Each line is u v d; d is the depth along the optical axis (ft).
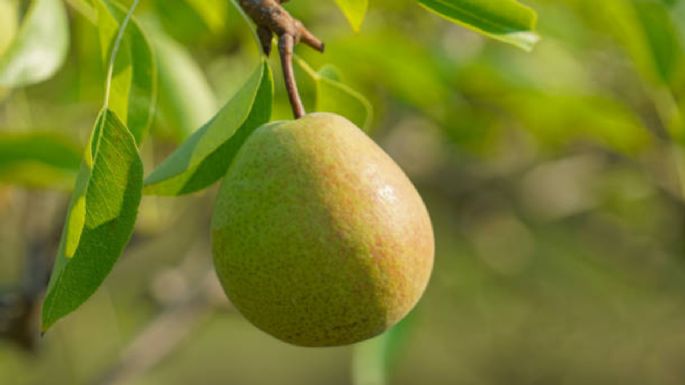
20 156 9.82
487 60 12.94
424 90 12.32
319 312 6.19
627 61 15.81
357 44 11.74
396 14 13.96
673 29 10.25
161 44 9.55
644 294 24.00
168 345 13.33
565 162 19.67
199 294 13.47
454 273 22.53
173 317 13.39
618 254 21.84
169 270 15.16
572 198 20.35
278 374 37.17
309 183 6.15
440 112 14.12
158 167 6.61
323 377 37.17
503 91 13.79
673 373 25.38
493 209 20.30
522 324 23.97
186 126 9.46
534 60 13.37
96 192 5.76
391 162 6.55
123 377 13.01
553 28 12.87
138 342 13.21
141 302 17.22
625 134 13.47
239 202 6.23
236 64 12.59
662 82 10.68
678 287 21.97
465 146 15.30
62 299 5.73
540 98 13.19
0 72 7.61
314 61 11.85
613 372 26.43
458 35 13.93
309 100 11.14
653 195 19.84
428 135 16.87
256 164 6.27
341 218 6.12
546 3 12.90
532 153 19.12
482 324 24.88
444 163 18.92
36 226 11.97
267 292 6.17
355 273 6.13
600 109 13.23
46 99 12.89
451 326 26.32
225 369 36.76
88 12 8.40
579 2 13.15
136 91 7.38
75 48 11.64
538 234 22.18
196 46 12.49
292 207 6.10
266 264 6.11
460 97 13.84
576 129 14.65
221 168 6.98
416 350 35.60
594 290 23.97
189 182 6.93
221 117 6.31
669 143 16.72
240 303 6.36
